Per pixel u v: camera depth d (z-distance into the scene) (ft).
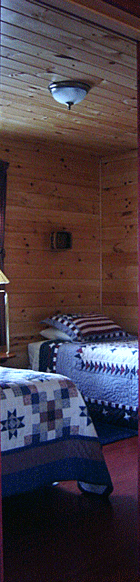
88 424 10.39
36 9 8.96
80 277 19.29
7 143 17.02
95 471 10.19
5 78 11.97
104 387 15.39
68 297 18.88
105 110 14.19
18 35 9.96
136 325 18.89
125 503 10.31
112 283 19.65
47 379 10.46
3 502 10.55
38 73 11.74
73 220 19.02
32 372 11.32
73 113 14.43
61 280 18.65
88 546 8.71
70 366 16.26
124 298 19.30
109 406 15.30
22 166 17.42
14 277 17.20
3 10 9.06
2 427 9.27
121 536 9.02
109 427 15.24
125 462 12.46
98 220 19.89
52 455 9.90
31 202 17.67
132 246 19.02
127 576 7.84
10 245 17.10
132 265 19.04
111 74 11.84
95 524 9.45
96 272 19.85
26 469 9.48
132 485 11.14
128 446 13.61
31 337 17.74
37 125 15.64
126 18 7.60
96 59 11.05
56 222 18.44
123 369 14.88
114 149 18.76
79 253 19.24
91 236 19.66
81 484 10.91
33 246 17.75
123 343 16.75
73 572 7.95
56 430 10.03
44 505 10.36
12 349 17.15
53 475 9.87
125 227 19.22
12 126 15.71
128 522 9.51
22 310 17.44
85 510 10.04
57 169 18.48
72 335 17.01
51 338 17.76
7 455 9.29
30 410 9.70
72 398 10.39
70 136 16.90
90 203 19.62
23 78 12.00
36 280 17.85
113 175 19.53
